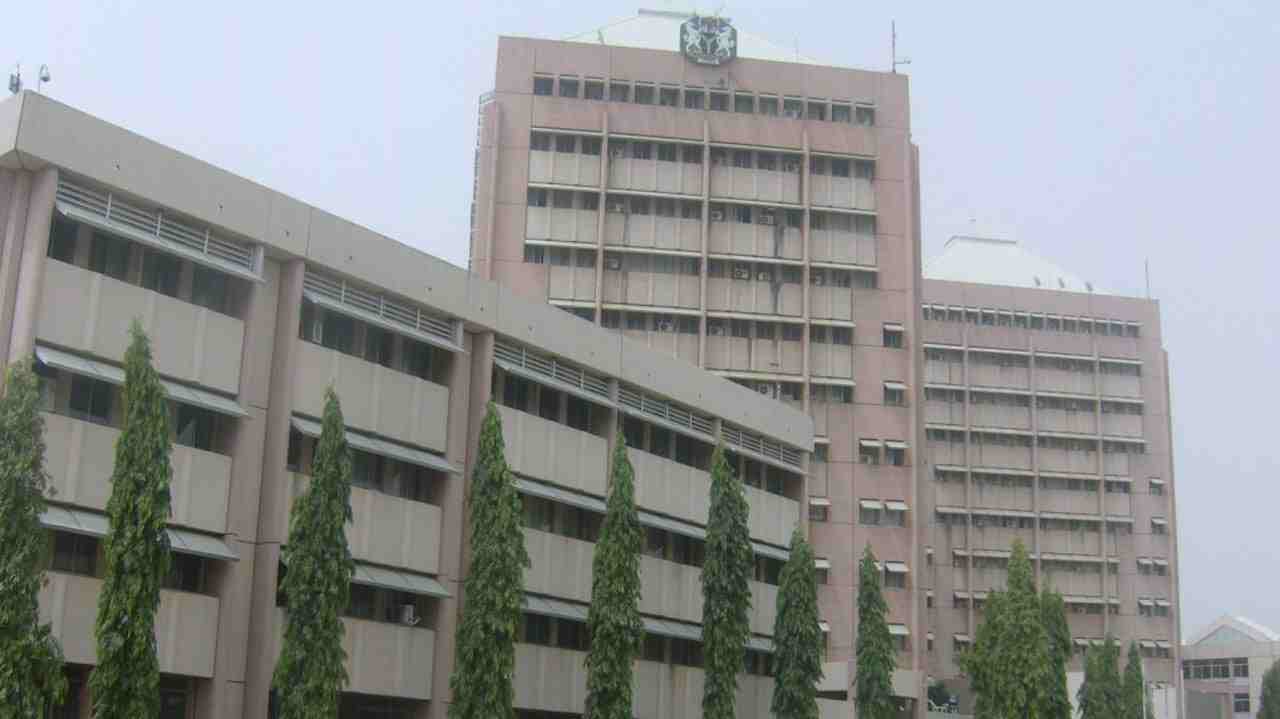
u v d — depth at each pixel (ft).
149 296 137.49
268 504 146.92
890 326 308.40
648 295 297.94
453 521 168.96
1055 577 411.13
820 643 197.57
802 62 326.03
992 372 413.39
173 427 141.38
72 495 128.98
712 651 181.37
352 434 158.81
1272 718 440.45
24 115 126.52
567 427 189.57
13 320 126.82
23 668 105.29
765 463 234.99
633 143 305.12
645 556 200.95
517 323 181.47
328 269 156.25
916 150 324.19
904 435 305.73
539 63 306.35
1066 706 249.96
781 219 307.17
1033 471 410.93
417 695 161.68
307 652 131.64
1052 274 443.73
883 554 301.02
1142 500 417.08
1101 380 419.33
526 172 299.17
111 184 133.80
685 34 312.71
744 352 300.81
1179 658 410.93
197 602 139.74
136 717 113.50
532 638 182.39
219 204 144.25
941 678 389.80
